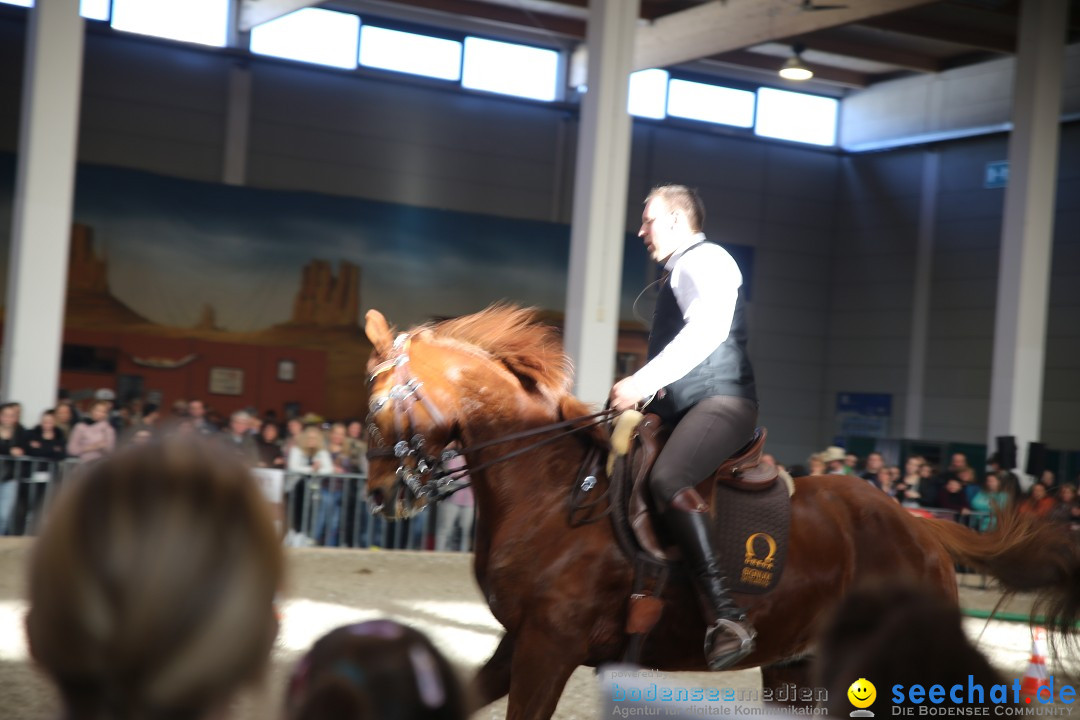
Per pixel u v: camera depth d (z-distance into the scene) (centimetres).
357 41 2009
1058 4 1460
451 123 2072
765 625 368
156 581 76
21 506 955
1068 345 1995
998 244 2114
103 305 1833
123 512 77
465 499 1106
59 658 76
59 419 1033
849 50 2061
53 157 1060
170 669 76
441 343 373
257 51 1953
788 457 2345
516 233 2098
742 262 2298
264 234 1934
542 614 348
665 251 377
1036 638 529
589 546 351
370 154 2020
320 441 1097
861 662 121
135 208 1855
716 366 365
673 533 346
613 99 1209
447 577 958
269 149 1958
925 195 2231
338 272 1983
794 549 372
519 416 365
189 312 1886
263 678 82
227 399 1906
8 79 1759
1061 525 412
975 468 1977
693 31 1761
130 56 1867
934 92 2180
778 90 2311
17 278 1050
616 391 349
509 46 2108
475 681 363
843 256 2362
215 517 79
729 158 2280
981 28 1828
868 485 405
